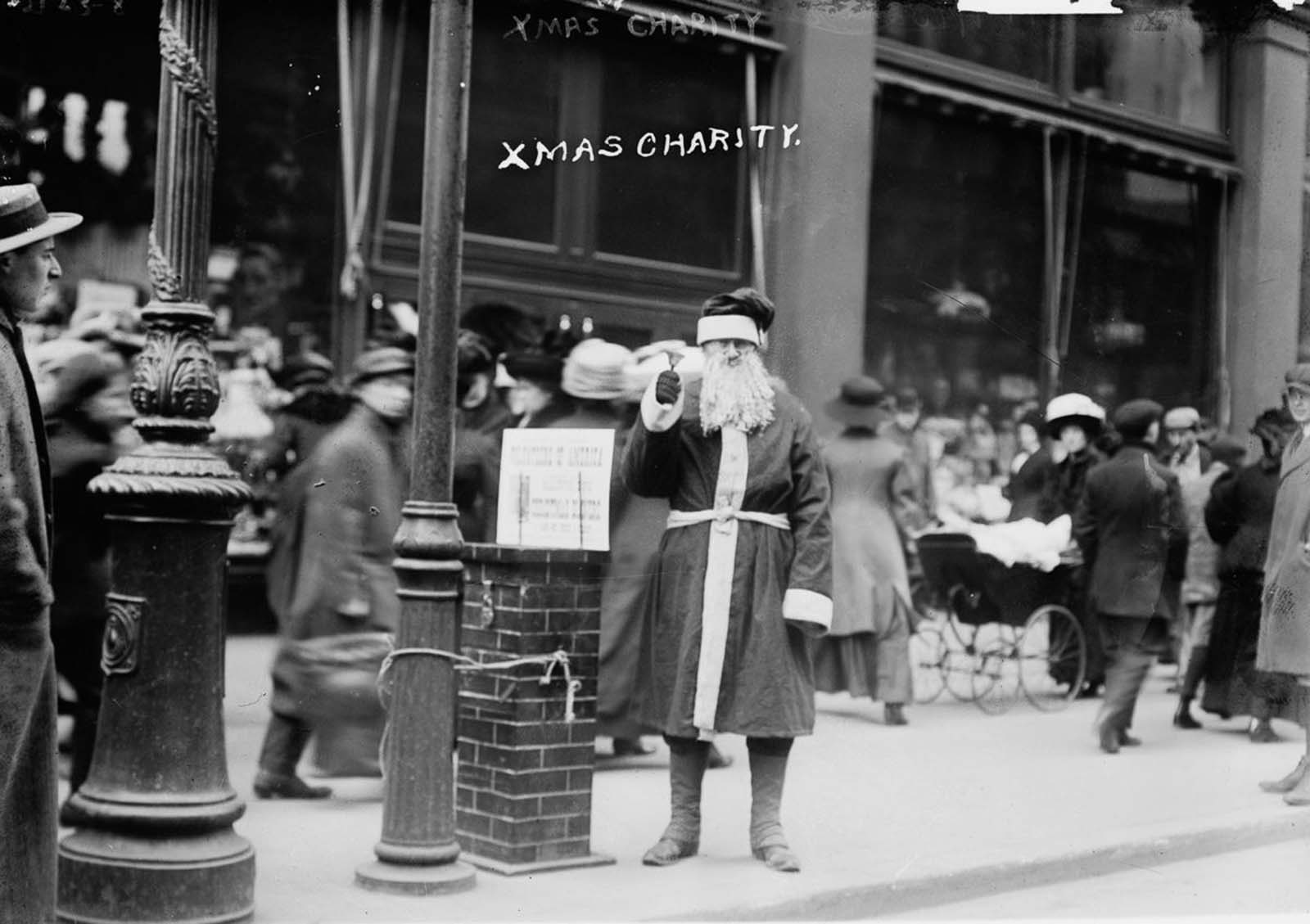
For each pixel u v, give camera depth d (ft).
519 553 16.37
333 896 15.25
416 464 15.65
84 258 27.25
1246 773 24.50
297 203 28.73
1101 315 38.40
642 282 30.45
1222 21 38.55
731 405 16.85
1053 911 16.94
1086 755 25.40
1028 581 29.60
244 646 27.40
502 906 15.02
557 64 29.32
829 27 31.73
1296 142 39.91
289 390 28.25
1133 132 38.09
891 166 34.19
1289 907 17.40
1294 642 23.58
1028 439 36.63
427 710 15.61
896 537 27.53
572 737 16.76
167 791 13.97
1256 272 39.93
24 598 11.07
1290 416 27.68
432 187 15.35
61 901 13.85
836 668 27.43
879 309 34.22
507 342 28.91
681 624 16.93
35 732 11.43
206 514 14.07
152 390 14.21
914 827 19.25
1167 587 27.25
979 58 35.50
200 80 14.39
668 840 17.17
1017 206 36.94
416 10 29.58
